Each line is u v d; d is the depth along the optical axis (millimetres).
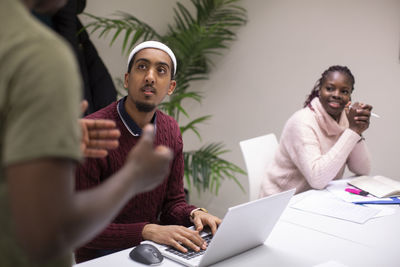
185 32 3002
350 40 2770
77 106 547
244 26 3260
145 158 594
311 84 2963
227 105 3434
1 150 545
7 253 569
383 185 1965
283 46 3074
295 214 1600
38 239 502
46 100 506
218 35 3277
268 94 3193
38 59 513
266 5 3125
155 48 1537
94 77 2838
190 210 1576
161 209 1709
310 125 2111
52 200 502
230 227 1098
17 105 511
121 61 3318
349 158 2293
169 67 1553
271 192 2203
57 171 509
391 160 2689
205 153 3113
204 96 3564
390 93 2645
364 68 2736
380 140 2723
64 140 513
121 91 3334
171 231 1309
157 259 1151
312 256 1235
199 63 3395
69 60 538
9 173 510
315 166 1995
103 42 3203
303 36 2971
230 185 3488
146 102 1496
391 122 2662
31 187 496
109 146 817
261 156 2316
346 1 2760
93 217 546
